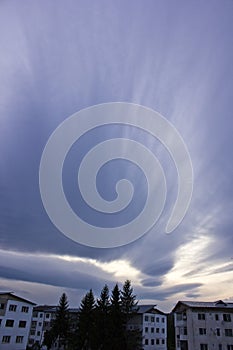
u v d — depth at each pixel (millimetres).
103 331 45062
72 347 49844
